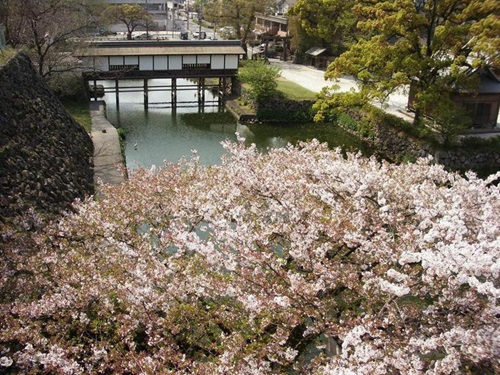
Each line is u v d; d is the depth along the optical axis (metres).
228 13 40.34
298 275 6.22
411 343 5.45
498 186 8.02
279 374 5.80
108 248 8.28
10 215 9.12
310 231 6.99
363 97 20.94
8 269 7.42
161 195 10.02
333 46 37.75
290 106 28.08
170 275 7.05
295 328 6.94
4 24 22.34
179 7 85.31
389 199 8.13
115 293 6.95
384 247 6.64
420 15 19.31
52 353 5.59
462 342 5.21
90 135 19.91
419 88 20.66
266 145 23.55
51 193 11.32
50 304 6.45
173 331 6.29
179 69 30.16
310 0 29.55
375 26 19.47
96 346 6.11
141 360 5.74
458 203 7.01
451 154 19.47
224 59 30.70
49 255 7.59
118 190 10.42
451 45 19.70
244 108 28.81
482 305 5.76
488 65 19.89
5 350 5.89
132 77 29.44
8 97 12.83
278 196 8.23
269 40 45.00
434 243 6.68
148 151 21.52
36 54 24.06
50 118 15.11
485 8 18.70
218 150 22.06
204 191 9.32
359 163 9.77
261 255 6.56
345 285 6.64
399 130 22.09
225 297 7.06
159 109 30.03
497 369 5.05
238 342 5.96
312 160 9.66
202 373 5.66
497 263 5.23
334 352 7.52
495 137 20.06
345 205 7.86
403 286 5.79
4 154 10.59
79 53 25.89
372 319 6.03
